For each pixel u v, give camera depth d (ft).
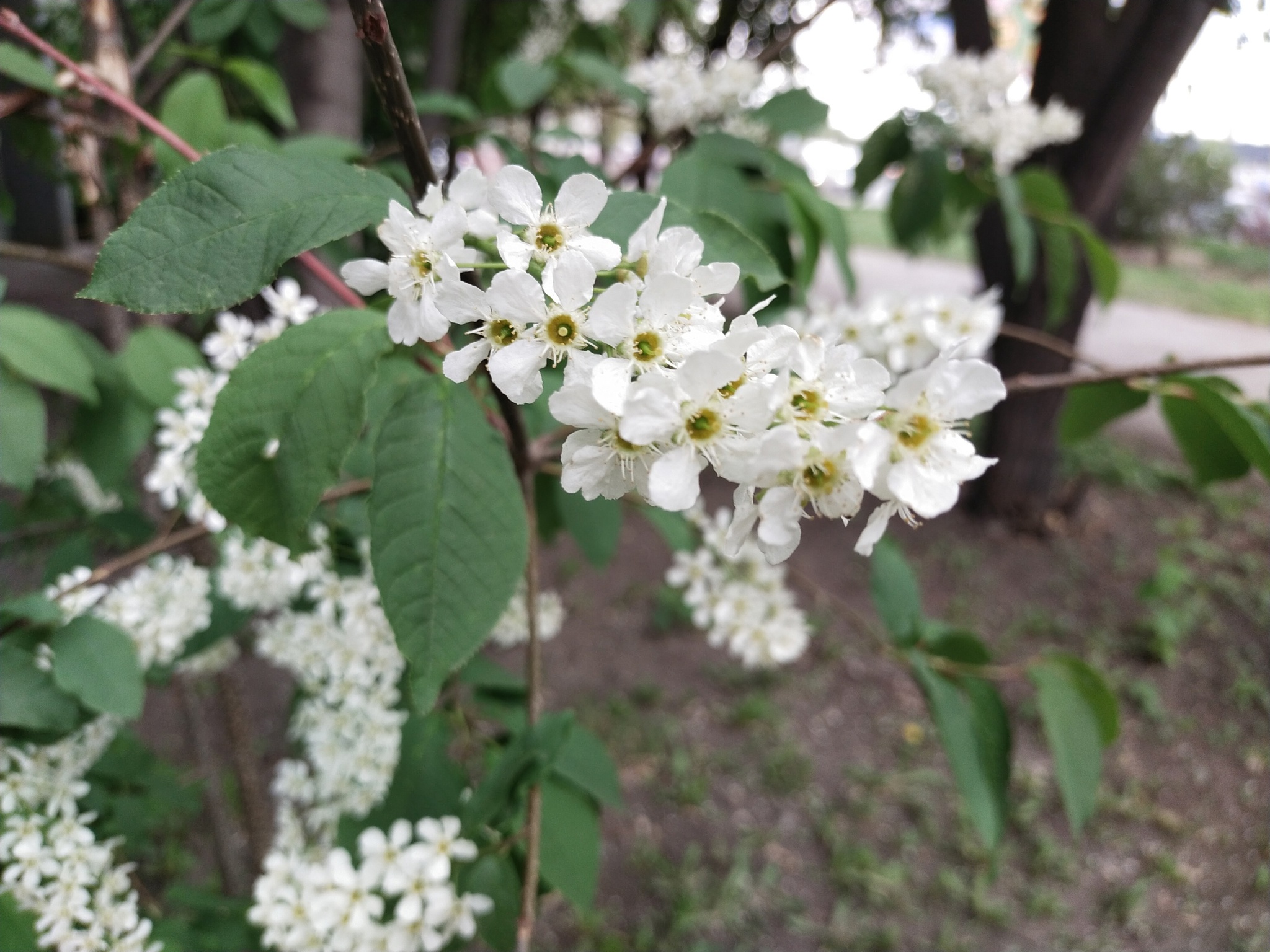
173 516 0.86
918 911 1.80
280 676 2.11
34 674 0.67
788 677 2.38
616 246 0.47
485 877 0.67
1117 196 2.59
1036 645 2.57
